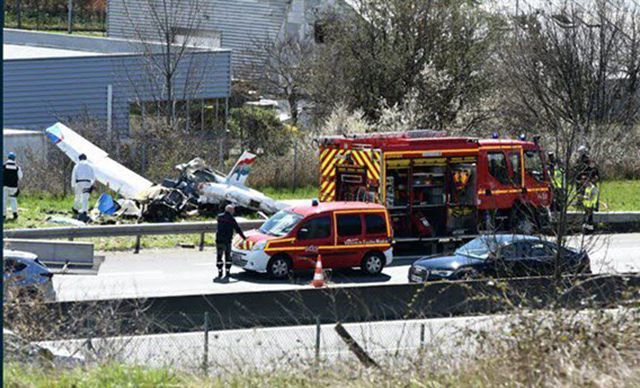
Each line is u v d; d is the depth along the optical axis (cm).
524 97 14712
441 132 8962
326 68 15662
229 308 5153
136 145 11694
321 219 7656
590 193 9650
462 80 15075
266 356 4231
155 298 5041
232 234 7631
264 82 17825
